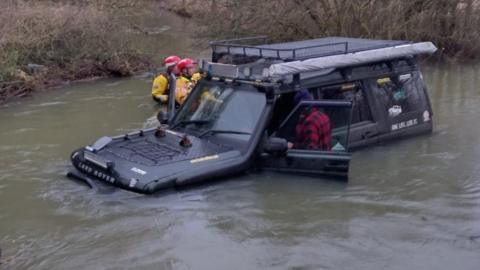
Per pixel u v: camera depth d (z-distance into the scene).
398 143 9.43
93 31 17.48
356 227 6.52
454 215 6.86
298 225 6.55
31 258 5.92
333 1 18.12
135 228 6.46
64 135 10.48
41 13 17.28
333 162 7.70
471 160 8.65
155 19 26.42
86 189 7.54
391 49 9.23
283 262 5.79
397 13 18.03
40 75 15.33
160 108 12.48
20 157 9.16
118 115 11.94
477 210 6.99
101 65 16.73
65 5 19.20
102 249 6.06
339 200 7.23
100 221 6.63
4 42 15.59
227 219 6.66
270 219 6.68
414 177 8.01
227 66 8.38
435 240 6.26
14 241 6.28
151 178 7.12
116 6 20.31
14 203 7.23
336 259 5.86
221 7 19.06
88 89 14.83
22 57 16.06
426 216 6.83
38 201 7.26
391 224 6.62
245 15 18.58
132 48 18.08
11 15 16.55
